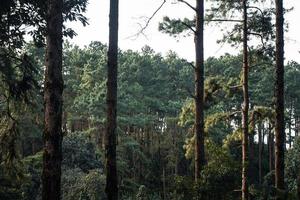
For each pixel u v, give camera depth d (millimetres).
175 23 19703
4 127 15617
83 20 15508
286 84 69000
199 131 16922
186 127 62375
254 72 62375
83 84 63625
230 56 60938
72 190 35531
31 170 33406
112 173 12766
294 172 42500
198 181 13992
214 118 24078
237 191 14469
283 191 16188
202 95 17109
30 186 32125
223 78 24516
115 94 13172
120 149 54188
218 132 54406
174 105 69188
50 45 11281
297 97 71688
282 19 17203
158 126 69500
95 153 43156
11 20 15016
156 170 61844
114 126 13000
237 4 22656
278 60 17016
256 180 60719
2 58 15461
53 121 11047
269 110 24484
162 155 63062
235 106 61500
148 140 67500
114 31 13375
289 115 72062
